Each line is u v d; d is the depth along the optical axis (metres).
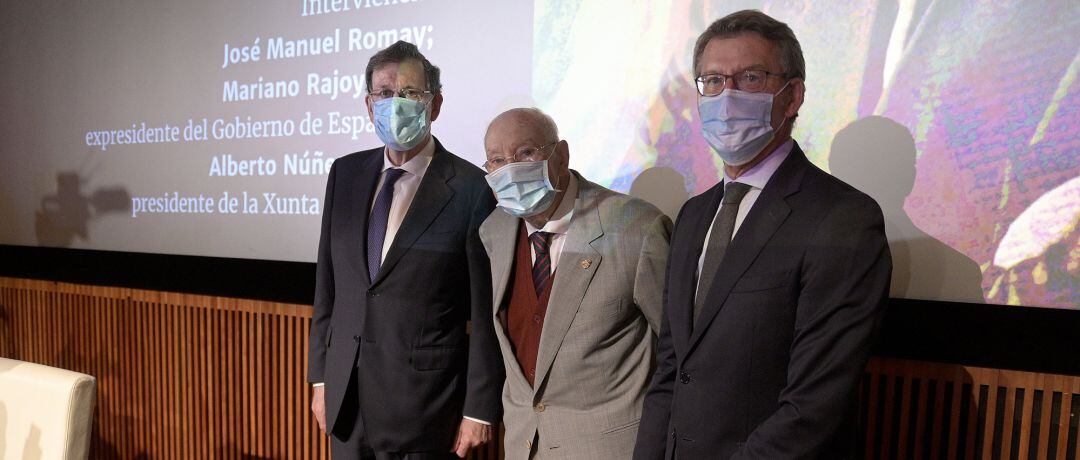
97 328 3.19
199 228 2.91
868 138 1.79
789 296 1.20
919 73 1.73
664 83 2.04
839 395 1.12
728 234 1.29
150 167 3.03
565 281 1.54
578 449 1.52
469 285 1.88
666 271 1.42
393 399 1.78
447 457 1.86
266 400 2.77
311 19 2.64
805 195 1.23
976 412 1.69
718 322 1.25
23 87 3.35
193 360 2.95
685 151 2.01
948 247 1.72
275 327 2.71
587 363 1.53
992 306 1.66
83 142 3.20
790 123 1.31
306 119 2.65
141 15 3.02
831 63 1.83
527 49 2.25
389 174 1.88
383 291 1.80
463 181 1.88
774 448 1.15
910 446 1.80
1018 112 1.63
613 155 2.12
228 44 2.82
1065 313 1.59
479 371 1.76
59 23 3.24
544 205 1.55
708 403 1.26
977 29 1.67
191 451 2.97
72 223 3.26
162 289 2.99
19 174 3.39
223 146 2.84
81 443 1.53
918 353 1.75
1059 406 1.63
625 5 2.10
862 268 1.13
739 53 1.27
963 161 1.69
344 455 1.86
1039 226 1.62
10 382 1.59
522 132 1.52
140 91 3.04
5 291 3.45
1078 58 1.57
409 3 2.45
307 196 2.65
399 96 1.78
